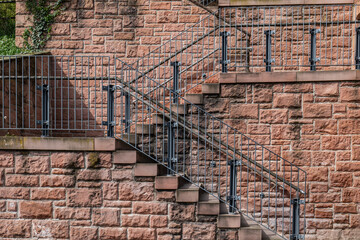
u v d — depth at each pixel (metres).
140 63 8.56
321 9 7.90
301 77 6.16
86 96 8.50
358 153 6.11
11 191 5.41
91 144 5.32
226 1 8.18
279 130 6.25
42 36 8.69
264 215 6.31
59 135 8.41
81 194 5.38
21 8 8.76
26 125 7.03
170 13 8.57
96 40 8.62
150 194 5.33
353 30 7.71
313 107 6.18
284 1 7.98
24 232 5.41
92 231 5.37
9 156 5.40
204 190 5.69
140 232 5.33
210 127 6.36
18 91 6.72
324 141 6.17
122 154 5.33
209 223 5.24
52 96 8.49
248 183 6.21
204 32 8.48
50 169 5.39
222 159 6.35
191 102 6.12
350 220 6.15
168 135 5.39
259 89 6.27
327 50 7.83
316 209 6.21
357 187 6.14
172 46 8.54
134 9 8.61
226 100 6.32
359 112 6.09
